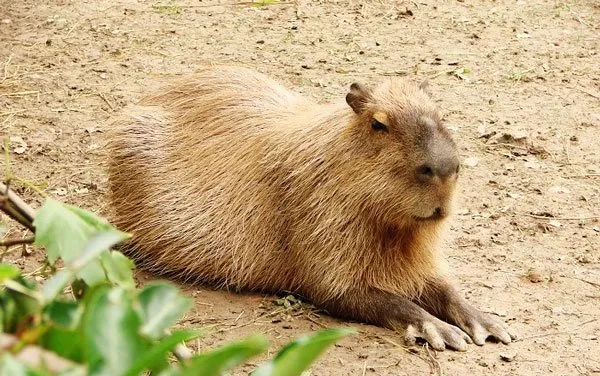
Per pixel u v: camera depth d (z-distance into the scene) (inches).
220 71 410.3
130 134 390.9
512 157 510.6
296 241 360.5
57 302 113.8
